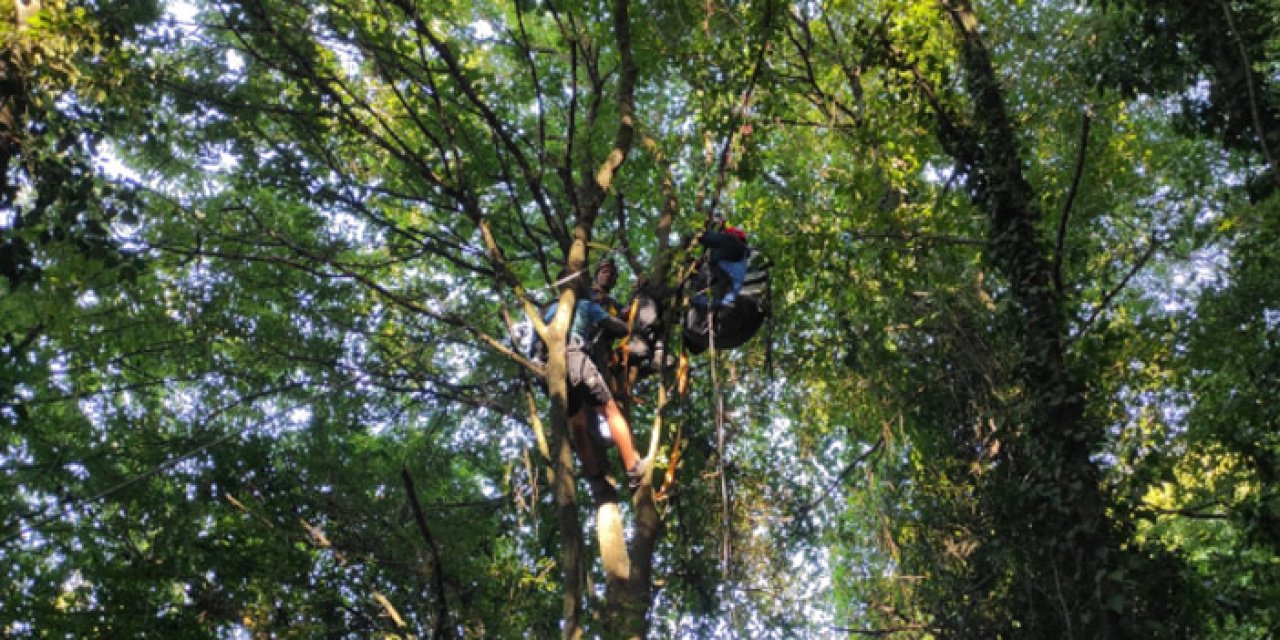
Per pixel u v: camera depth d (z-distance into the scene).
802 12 10.92
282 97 11.41
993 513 10.94
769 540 12.42
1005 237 9.23
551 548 12.82
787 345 12.66
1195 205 10.63
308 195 10.81
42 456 11.34
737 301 8.70
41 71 7.86
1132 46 9.39
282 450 12.88
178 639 11.27
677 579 12.19
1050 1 12.04
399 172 11.56
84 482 11.42
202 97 9.81
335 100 9.60
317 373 12.38
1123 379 10.95
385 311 12.32
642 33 9.54
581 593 7.53
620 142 9.23
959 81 11.19
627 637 7.56
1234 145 8.88
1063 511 8.45
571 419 8.59
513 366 11.97
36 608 10.99
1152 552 8.70
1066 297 9.05
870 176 9.42
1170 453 10.18
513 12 13.34
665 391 8.75
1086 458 8.65
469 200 9.29
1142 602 8.40
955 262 10.93
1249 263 9.84
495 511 12.64
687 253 8.56
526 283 13.44
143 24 9.35
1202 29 8.54
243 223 11.97
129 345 11.54
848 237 9.95
